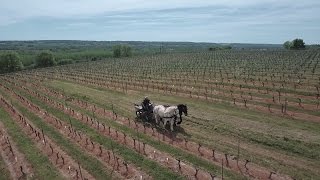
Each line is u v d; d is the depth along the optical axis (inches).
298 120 1082.1
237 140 932.6
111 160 853.8
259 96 1459.2
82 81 2418.8
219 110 1261.1
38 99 1758.1
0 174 852.6
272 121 1083.9
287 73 2094.0
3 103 1707.7
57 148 976.3
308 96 1418.6
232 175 725.3
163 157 845.8
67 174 807.7
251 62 2974.9
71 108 1477.6
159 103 1475.1
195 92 1627.7
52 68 3809.1
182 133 1015.0
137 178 753.0
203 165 786.8
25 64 4616.1
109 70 3046.3
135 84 2022.6
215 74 2234.3
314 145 855.1
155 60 3865.7
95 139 1022.4
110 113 1330.0
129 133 1055.0
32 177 810.8
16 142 1064.2
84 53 5408.5
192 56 4222.4
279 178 696.4
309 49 4849.9
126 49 5280.5
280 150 850.1
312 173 717.9
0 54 3973.9
